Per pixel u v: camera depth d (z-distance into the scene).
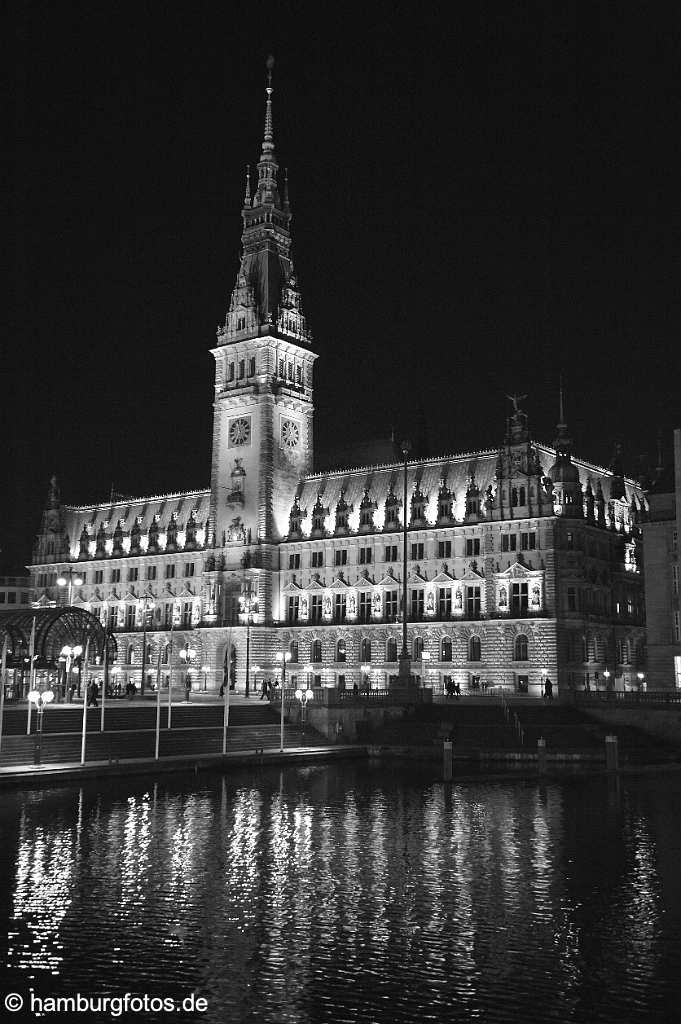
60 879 40.97
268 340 150.88
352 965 31.09
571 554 123.88
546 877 42.03
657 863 44.66
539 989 29.14
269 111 163.50
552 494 125.75
